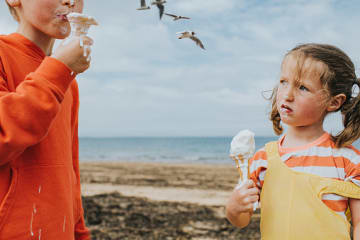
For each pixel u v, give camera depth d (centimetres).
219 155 3225
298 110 151
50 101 111
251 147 154
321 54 152
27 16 129
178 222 612
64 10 129
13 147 107
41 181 126
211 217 647
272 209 152
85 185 1032
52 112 112
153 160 2712
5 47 127
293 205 147
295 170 154
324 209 142
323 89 150
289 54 159
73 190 156
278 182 154
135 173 1412
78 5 134
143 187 998
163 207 719
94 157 3136
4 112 106
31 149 125
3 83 121
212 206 735
